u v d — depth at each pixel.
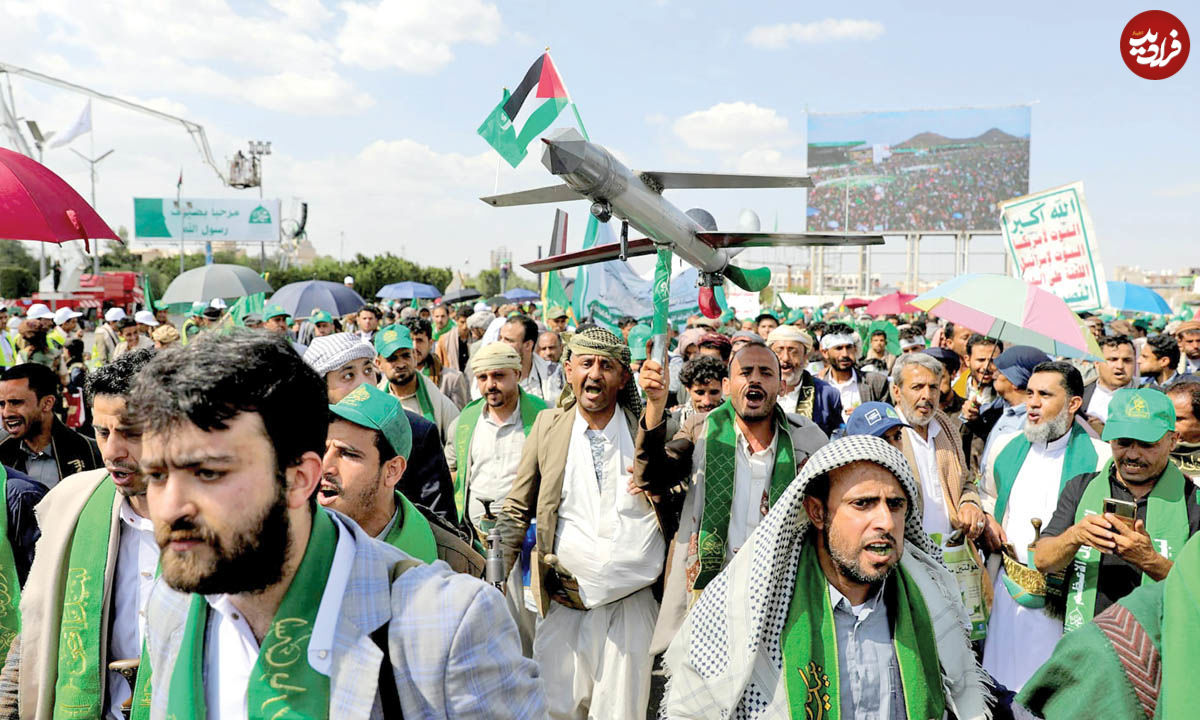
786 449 3.56
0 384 3.56
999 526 3.90
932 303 5.39
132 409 1.22
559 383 7.04
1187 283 44.03
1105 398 6.15
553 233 11.04
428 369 7.11
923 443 4.18
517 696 1.46
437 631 1.38
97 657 2.45
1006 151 54.97
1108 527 2.90
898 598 2.20
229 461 1.20
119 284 28.42
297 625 1.33
